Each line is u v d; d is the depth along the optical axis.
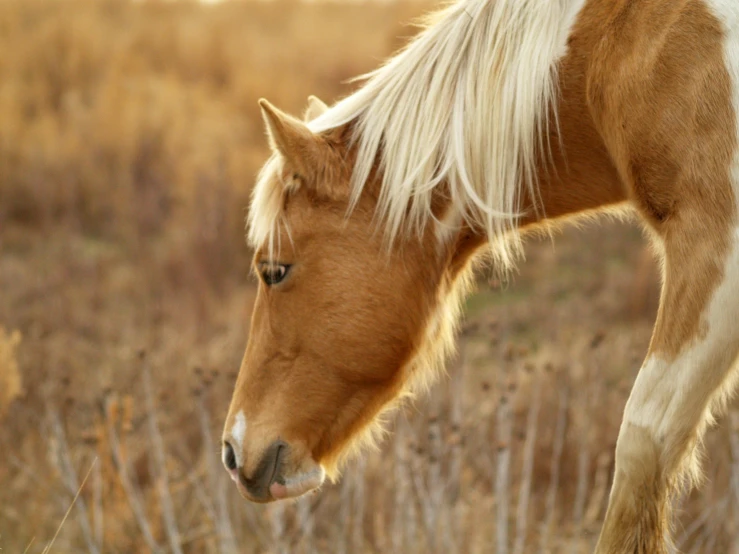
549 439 8.23
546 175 4.60
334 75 23.91
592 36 4.28
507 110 4.38
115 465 7.61
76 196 18.75
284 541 6.58
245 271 15.14
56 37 24.86
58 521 7.48
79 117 21.56
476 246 4.82
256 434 4.61
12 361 7.65
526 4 4.45
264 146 21.31
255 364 4.67
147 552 7.00
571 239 16.88
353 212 4.49
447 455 7.70
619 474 3.83
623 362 10.20
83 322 12.48
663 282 4.02
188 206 17.83
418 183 4.43
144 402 9.20
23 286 14.20
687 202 3.79
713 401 3.83
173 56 25.45
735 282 3.60
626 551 3.77
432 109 4.48
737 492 6.84
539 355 10.77
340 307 4.48
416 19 5.37
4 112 21.62
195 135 21.28
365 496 7.36
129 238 17.23
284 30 28.88
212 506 7.31
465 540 6.90
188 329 11.95
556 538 7.25
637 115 3.98
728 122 3.70
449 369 9.91
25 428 8.53
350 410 4.66
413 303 4.58
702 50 3.82
